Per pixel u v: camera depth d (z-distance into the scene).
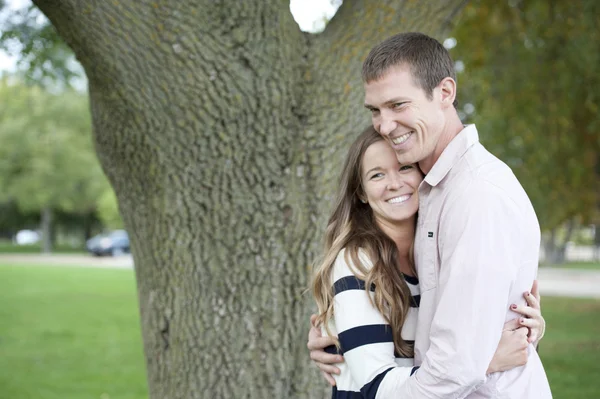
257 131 3.19
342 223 2.12
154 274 3.34
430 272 1.93
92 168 38.56
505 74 8.48
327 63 3.29
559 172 9.07
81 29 2.88
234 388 3.19
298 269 3.22
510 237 1.75
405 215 2.08
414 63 1.89
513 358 1.79
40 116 37.97
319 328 2.21
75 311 12.84
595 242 34.25
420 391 1.75
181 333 3.26
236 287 3.21
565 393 6.14
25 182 37.50
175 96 3.10
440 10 3.31
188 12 3.00
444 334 1.73
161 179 3.25
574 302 13.06
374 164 2.08
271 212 3.21
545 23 7.62
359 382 1.91
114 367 7.80
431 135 1.94
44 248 41.47
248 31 3.12
